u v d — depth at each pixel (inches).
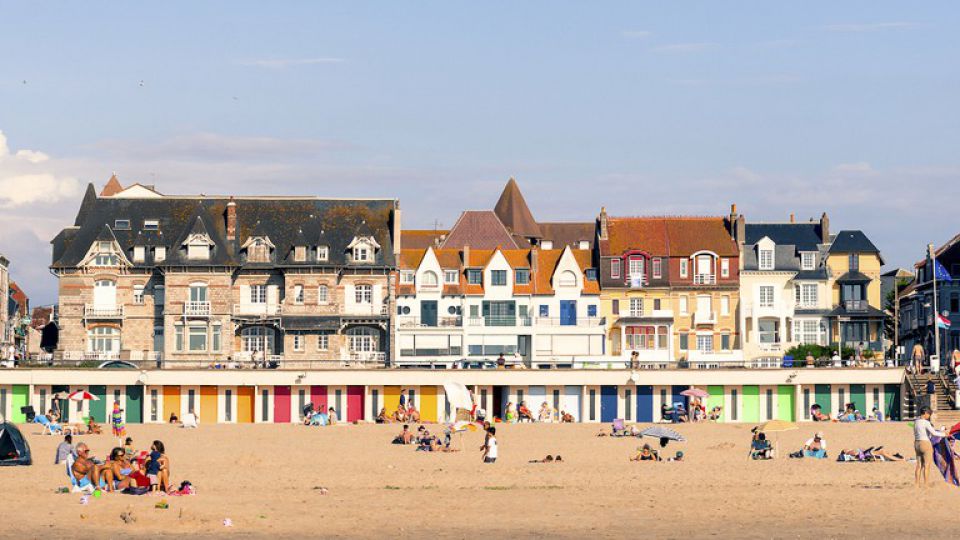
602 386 4151.1
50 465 2719.0
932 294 5191.9
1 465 2684.5
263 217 5206.7
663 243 5265.8
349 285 5088.6
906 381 4114.2
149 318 5073.8
